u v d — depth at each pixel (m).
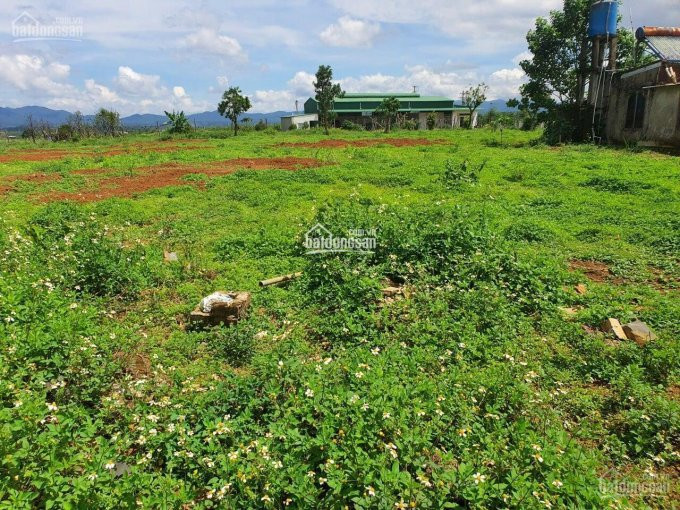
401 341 5.16
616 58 27.25
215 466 3.25
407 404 3.60
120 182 16.05
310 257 7.47
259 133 44.47
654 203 11.38
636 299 6.49
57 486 2.72
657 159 17.86
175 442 3.43
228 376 4.25
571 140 25.67
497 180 15.20
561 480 2.96
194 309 6.03
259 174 16.64
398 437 3.21
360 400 3.42
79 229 8.40
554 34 27.56
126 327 5.48
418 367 4.44
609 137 24.56
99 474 2.92
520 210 11.26
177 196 13.56
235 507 2.93
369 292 6.08
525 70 29.72
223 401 3.94
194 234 9.54
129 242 8.84
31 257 6.95
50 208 10.44
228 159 22.33
